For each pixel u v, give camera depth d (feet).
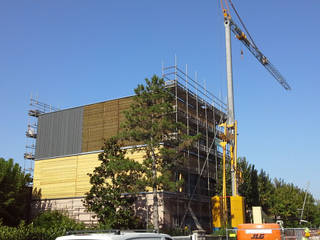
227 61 196.54
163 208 133.28
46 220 127.75
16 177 145.79
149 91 117.80
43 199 162.71
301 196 261.65
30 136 194.70
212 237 90.99
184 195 145.79
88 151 159.22
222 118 196.13
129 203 116.98
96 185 116.67
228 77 191.01
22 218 148.15
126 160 109.91
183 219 137.80
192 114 168.66
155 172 112.16
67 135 167.22
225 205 152.15
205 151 167.02
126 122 115.96
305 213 257.75
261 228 58.44
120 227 111.14
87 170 156.66
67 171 161.68
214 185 174.50
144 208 136.36
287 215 217.77
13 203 141.79
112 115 157.89
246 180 181.68
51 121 174.29
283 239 71.05
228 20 209.15
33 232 72.64
